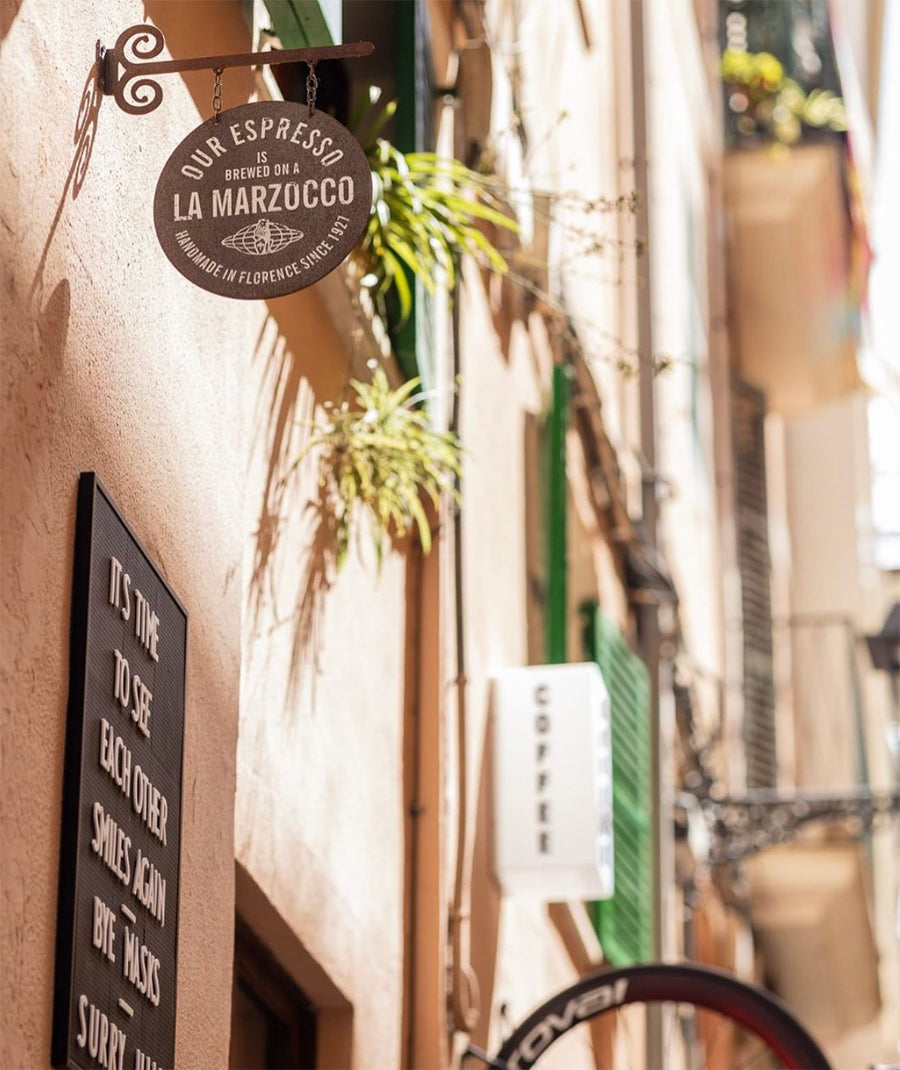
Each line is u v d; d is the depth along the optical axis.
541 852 7.91
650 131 14.78
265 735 5.28
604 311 12.45
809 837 18.75
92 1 4.14
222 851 4.71
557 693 8.12
